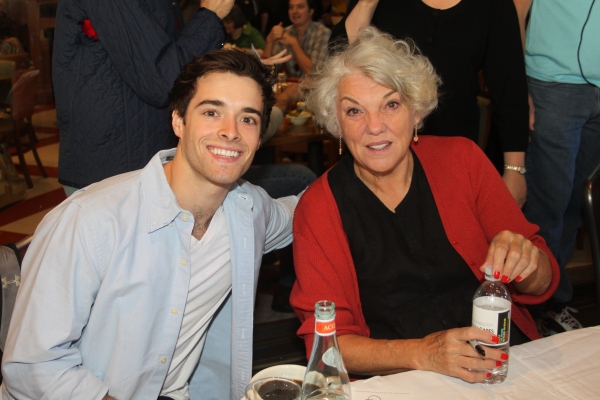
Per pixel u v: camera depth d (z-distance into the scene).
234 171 1.31
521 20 2.46
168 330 1.35
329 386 0.99
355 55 1.50
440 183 1.60
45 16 5.59
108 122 2.02
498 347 1.16
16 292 1.34
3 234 3.92
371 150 1.51
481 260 1.60
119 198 1.29
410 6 2.25
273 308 3.01
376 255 1.57
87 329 1.30
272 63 2.57
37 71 4.79
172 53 1.95
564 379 1.13
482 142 2.98
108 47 1.92
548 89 2.51
